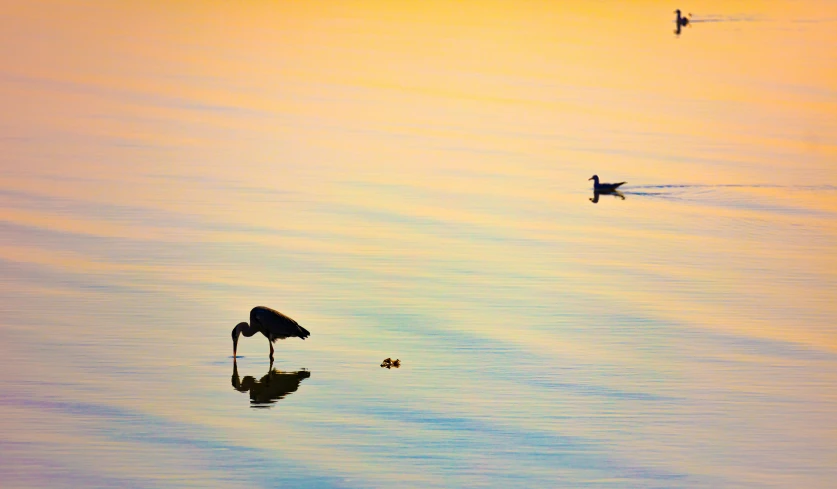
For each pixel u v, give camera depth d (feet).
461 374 84.28
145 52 274.57
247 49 283.59
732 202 148.66
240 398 79.20
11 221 130.62
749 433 73.46
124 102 213.87
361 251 120.78
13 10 342.85
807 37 327.88
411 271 113.29
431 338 92.63
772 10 398.62
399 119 205.46
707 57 287.07
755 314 100.07
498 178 161.99
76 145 176.24
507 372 84.74
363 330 94.58
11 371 83.15
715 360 87.71
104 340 90.63
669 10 392.27
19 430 72.69
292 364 86.58
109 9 353.51
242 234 127.03
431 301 103.14
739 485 65.87
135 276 109.29
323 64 263.90
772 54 293.02
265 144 181.68
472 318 98.22
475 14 366.43
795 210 144.05
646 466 68.33
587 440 72.18
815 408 77.82
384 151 179.01
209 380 82.69
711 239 129.18
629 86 244.22
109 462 68.33
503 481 66.23
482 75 254.27
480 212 141.38
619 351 89.66
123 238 124.06
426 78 248.52
